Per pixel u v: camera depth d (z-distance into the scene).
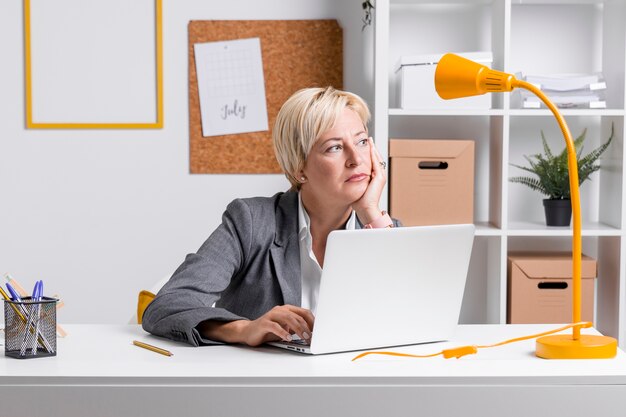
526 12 3.20
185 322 1.52
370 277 1.41
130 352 1.44
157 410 1.25
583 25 3.20
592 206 3.24
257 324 1.46
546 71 3.22
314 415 1.25
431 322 1.52
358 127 1.77
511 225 3.06
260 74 3.22
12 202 3.25
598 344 1.39
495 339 1.57
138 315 1.98
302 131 1.74
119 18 3.21
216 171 3.24
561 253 3.13
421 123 3.23
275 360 1.37
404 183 2.92
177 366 1.32
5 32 3.20
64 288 3.28
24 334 1.38
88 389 1.25
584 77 2.91
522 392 1.25
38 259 3.27
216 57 3.21
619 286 2.94
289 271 1.76
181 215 3.26
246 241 1.79
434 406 1.25
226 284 1.74
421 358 1.39
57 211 3.26
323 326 1.39
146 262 3.27
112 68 3.22
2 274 3.27
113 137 3.24
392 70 3.21
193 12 3.21
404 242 1.42
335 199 1.77
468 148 2.92
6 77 3.21
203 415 1.25
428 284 1.48
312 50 3.21
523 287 2.91
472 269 3.26
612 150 3.05
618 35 3.00
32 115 3.22
